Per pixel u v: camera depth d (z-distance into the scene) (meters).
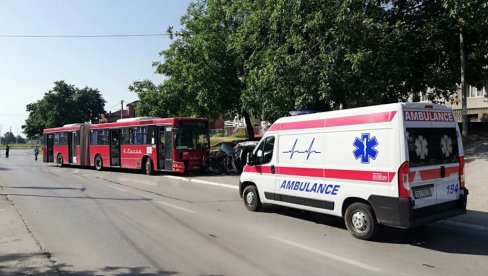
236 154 20.31
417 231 8.26
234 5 22.62
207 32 24.89
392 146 7.06
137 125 22.36
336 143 8.13
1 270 5.86
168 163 20.20
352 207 7.72
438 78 17.16
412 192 6.96
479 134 19.55
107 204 11.68
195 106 28.34
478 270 5.88
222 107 26.16
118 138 23.86
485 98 30.19
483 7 12.84
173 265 6.07
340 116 8.09
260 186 10.12
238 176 19.17
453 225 8.71
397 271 5.81
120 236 7.88
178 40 26.48
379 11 16.31
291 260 6.30
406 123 7.05
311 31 16.44
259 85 17.55
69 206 11.40
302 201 8.93
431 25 16.95
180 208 10.95
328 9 15.60
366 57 14.34
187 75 25.38
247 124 28.66
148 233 8.11
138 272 5.75
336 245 7.20
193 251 6.81
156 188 15.41
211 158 21.20
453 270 5.87
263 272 5.74
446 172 7.61
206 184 16.75
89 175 21.88
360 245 7.21
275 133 9.80
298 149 9.08
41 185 16.89
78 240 7.58
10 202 12.23
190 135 20.38
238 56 23.67
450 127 7.87
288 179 9.30
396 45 16.36
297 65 15.84
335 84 15.33
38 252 6.78
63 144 29.64
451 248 7.04
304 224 8.91
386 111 7.23
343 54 15.24
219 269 5.88
